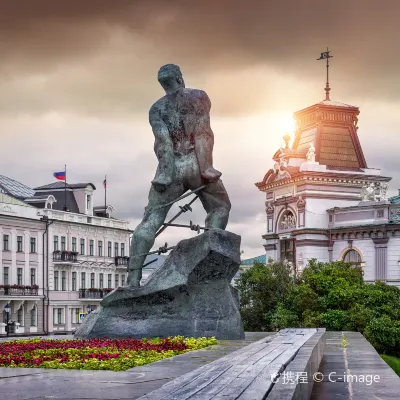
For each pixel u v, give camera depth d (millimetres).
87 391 11039
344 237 82688
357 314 45688
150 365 14320
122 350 17016
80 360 14695
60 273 91875
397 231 78250
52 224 90625
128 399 10312
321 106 88312
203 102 24016
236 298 24359
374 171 88312
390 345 45188
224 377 9188
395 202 82438
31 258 87562
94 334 22859
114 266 102188
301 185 85188
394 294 49375
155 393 8156
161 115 23938
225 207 24141
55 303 90250
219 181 24016
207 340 20469
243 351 12656
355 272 53531
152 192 23891
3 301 82375
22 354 16188
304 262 83500
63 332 91562
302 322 47625
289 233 86500
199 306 23000
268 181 90562
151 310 22922
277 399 8016
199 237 23172
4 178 98562
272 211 90062
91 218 97812
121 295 22906
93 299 96188
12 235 84938
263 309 51094
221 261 23078
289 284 50875
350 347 21109
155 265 103312
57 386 11562
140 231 23469
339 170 86125
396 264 78188
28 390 11180
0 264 82938
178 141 23875
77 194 99312
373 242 80062
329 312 47125
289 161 88188
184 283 22719
